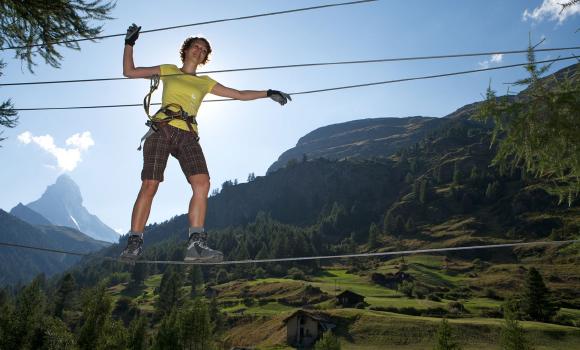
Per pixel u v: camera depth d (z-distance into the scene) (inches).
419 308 3577.8
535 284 3425.2
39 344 1834.4
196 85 196.2
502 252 6397.6
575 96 169.3
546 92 179.2
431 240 7436.0
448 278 5575.8
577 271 5098.4
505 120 183.2
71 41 289.4
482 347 2333.9
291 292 4783.5
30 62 305.7
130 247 173.3
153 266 7829.7
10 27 283.6
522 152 186.7
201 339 2119.8
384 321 2802.7
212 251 173.8
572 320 3275.1
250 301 4532.5
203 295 5295.3
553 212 7042.3
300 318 2871.6
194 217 175.9
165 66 195.6
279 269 6378.0
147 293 6107.3
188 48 207.0
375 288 5083.7
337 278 5885.8
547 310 3346.5
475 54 240.4
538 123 177.5
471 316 3462.1
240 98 214.2
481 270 5831.7
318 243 7869.1
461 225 7647.6
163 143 179.8
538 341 2436.0
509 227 7194.9
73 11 279.7
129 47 194.7
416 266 6186.0
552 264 5536.4
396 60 254.1
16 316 1849.2
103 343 1765.5
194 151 181.5
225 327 3585.1
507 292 4746.6
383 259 6998.0
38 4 269.3
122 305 4800.7
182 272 6860.2
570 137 171.5
